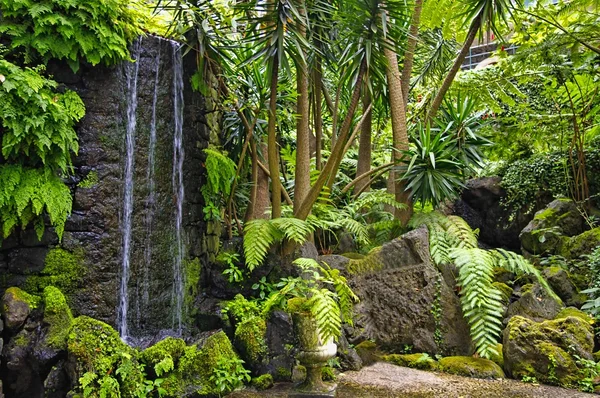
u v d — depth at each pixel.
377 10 3.97
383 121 6.54
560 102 5.83
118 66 3.91
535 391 3.13
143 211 4.04
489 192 6.13
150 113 4.19
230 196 4.62
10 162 3.26
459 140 4.87
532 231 5.05
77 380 2.76
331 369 3.45
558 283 4.28
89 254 3.58
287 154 5.70
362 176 5.34
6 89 2.98
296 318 3.15
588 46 4.98
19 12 3.29
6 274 3.32
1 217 3.16
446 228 4.37
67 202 3.40
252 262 3.84
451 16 5.26
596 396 3.01
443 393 3.11
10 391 3.01
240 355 3.47
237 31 4.58
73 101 3.46
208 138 4.80
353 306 4.11
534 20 5.46
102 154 3.72
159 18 4.89
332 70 4.90
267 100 4.59
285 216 4.82
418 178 4.51
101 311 3.56
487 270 3.83
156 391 2.96
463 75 5.90
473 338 3.70
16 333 3.04
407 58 5.16
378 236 4.88
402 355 3.92
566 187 5.54
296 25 4.14
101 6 3.55
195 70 4.56
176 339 3.19
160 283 4.06
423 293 4.03
